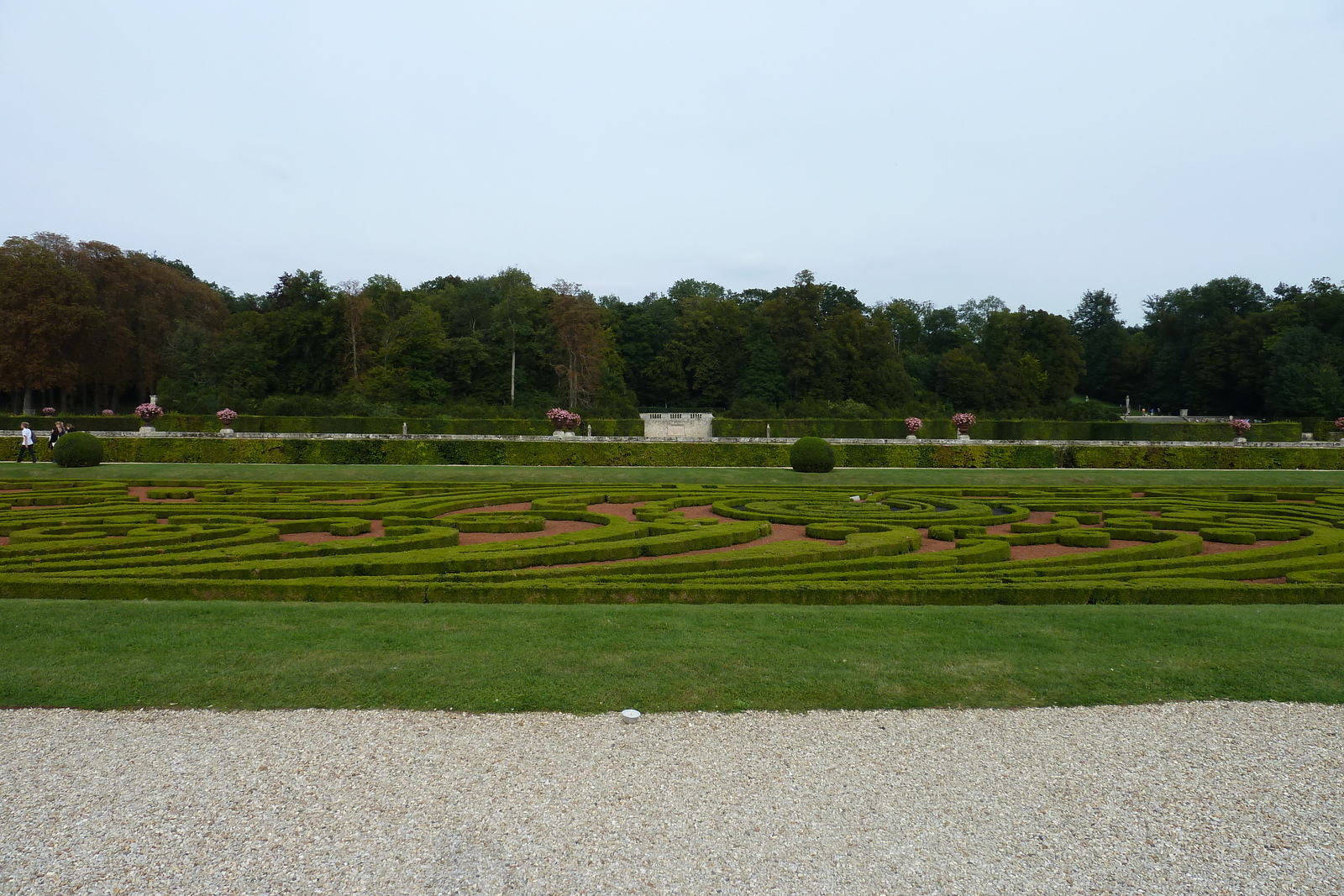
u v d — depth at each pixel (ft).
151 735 23.71
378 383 263.29
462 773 21.58
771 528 62.75
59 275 223.92
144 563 42.75
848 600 38.52
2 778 21.08
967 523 63.62
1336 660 29.84
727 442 143.33
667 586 38.32
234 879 16.93
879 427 219.61
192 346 252.21
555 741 23.48
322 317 272.72
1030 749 23.38
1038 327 368.48
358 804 19.94
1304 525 63.52
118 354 242.58
